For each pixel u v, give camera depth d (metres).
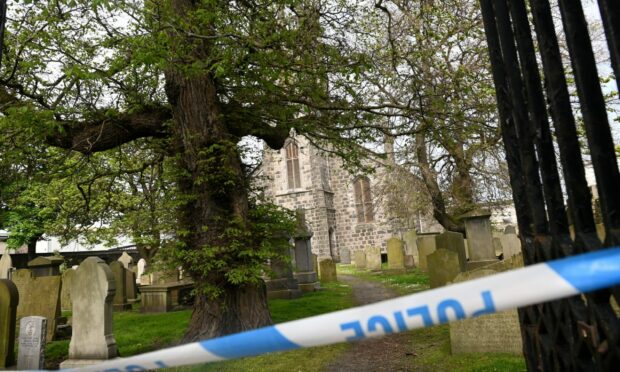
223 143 6.89
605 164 1.16
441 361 5.04
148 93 8.30
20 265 19.70
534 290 0.97
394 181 16.30
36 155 7.78
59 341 7.95
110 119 7.38
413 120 8.62
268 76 6.95
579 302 1.25
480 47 8.17
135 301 13.06
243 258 6.62
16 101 6.75
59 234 15.65
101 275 6.05
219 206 6.84
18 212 18.67
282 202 29.27
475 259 10.83
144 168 9.84
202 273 6.54
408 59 7.86
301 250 13.58
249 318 6.55
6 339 6.14
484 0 1.85
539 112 1.46
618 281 0.89
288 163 29.77
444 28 8.12
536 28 1.42
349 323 1.13
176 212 7.14
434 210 14.91
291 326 1.19
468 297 1.04
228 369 5.32
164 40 5.20
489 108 7.49
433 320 1.07
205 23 5.81
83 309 6.13
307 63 6.74
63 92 7.17
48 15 6.45
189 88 7.07
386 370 4.97
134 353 6.58
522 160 1.58
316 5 7.38
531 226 1.65
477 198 14.56
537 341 1.49
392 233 28.39
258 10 6.72
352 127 8.77
